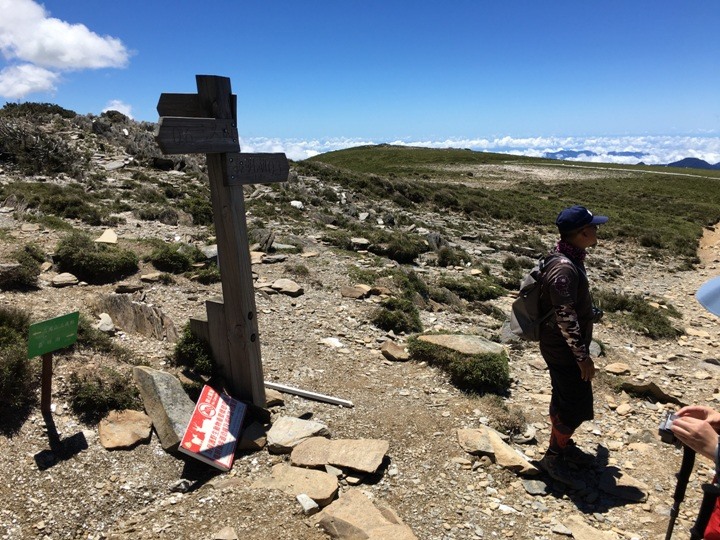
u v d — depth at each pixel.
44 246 9.29
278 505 3.90
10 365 4.55
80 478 4.00
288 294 9.52
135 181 21.39
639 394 7.07
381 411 5.68
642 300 12.67
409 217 25.98
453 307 11.02
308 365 6.78
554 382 4.63
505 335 8.99
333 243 15.17
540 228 29.61
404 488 4.39
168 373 5.18
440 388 6.44
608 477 4.82
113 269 8.48
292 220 18.61
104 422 4.59
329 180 33.25
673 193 56.12
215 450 4.45
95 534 3.60
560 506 4.38
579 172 75.56
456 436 5.26
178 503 3.94
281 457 4.65
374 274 11.48
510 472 4.77
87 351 5.55
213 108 4.39
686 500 4.57
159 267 9.32
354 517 3.80
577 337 4.16
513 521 4.09
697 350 9.73
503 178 63.88
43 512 3.67
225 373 5.32
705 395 7.33
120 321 6.65
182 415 4.73
